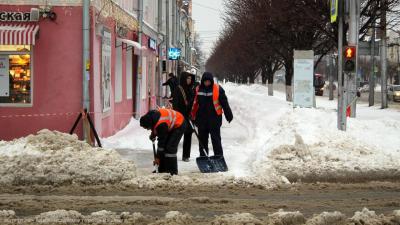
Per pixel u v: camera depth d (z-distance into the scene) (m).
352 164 14.48
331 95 65.12
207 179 12.34
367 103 60.34
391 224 8.40
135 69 28.88
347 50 19.28
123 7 25.30
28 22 18.33
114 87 22.72
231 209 9.70
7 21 18.23
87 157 12.62
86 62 18.30
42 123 18.52
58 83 18.48
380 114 38.78
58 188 11.61
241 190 11.63
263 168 13.84
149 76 34.56
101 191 11.36
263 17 36.53
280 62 52.47
